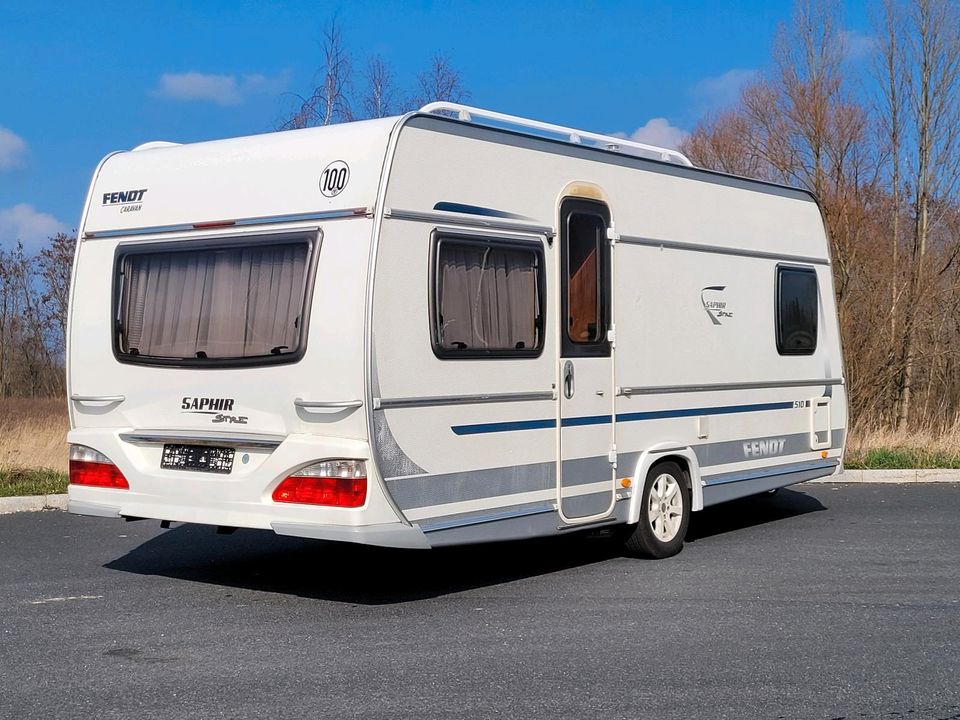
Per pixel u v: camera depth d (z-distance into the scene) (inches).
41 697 212.8
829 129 875.4
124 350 304.8
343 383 266.7
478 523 291.0
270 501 276.8
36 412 664.4
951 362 775.7
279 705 208.1
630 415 340.5
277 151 289.1
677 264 361.7
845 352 757.3
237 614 277.0
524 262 305.9
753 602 291.4
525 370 304.3
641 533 345.7
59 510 438.6
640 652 244.2
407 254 273.6
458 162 288.2
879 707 209.0
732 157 1032.2
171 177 305.9
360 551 360.5
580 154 326.6
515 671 229.8
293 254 278.7
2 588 304.3
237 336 285.1
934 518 430.3
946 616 276.8
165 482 293.3
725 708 207.5
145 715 202.8
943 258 824.3
